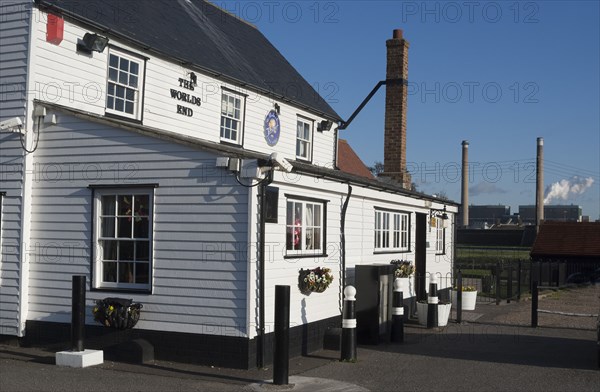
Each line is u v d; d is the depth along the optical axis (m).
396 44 23.11
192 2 21.38
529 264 29.88
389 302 14.55
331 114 22.39
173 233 11.39
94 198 12.06
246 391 9.44
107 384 9.61
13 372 10.28
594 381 10.43
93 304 11.87
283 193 11.82
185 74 16.19
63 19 13.02
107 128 11.99
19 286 12.40
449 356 12.66
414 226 19.05
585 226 37.53
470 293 20.72
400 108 22.94
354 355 12.02
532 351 13.33
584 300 25.05
